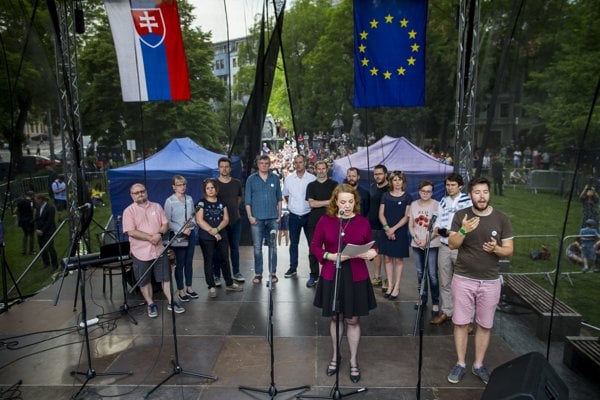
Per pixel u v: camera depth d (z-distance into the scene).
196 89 9.48
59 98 6.38
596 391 3.38
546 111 6.32
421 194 4.69
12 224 6.44
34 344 4.30
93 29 12.70
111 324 4.73
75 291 5.57
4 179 6.31
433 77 8.87
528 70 5.92
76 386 3.54
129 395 3.39
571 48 5.79
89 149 13.16
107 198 12.91
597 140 6.09
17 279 6.08
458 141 5.81
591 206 5.86
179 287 5.29
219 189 5.70
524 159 7.16
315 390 3.41
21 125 6.36
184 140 10.81
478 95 5.76
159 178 9.26
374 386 3.46
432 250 4.68
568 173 6.73
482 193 3.19
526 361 2.84
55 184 6.90
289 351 4.07
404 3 5.41
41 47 6.27
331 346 4.16
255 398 3.32
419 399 3.01
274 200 5.81
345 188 3.28
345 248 3.08
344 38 13.94
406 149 8.75
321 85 12.04
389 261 5.33
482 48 5.69
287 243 6.28
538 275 6.07
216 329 4.55
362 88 5.58
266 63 6.23
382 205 5.13
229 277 5.63
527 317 4.62
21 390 3.50
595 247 5.82
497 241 3.25
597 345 3.64
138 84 5.43
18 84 6.14
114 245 5.49
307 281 6.04
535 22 5.56
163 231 4.84
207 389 3.46
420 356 2.98
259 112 6.46
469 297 3.38
